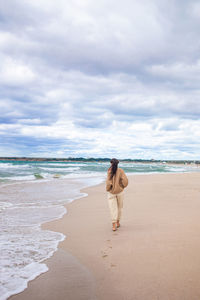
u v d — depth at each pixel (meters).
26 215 6.92
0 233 5.04
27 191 12.36
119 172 5.52
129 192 11.75
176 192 11.62
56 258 3.65
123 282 2.83
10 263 3.44
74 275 3.05
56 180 19.78
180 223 5.56
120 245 4.19
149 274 3.01
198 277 2.88
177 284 2.73
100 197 10.63
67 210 7.70
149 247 4.00
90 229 5.39
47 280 2.93
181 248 3.88
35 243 4.39
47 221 6.21
